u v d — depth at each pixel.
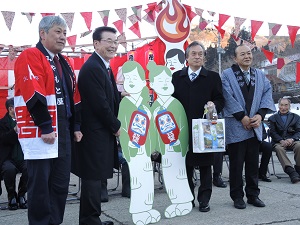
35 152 2.79
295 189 5.09
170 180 3.84
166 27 5.91
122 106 3.58
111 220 3.81
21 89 2.75
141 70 3.73
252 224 3.49
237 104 4.05
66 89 3.06
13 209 4.35
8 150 4.49
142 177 3.63
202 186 4.03
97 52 3.36
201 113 3.96
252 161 4.16
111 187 5.65
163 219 3.75
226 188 5.26
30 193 2.87
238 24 6.07
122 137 3.56
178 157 3.92
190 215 3.86
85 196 3.19
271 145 5.70
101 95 3.17
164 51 6.07
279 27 6.13
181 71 4.12
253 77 4.20
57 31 2.91
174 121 3.92
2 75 8.00
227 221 3.60
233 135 4.09
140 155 3.65
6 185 4.35
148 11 6.34
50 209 2.93
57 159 3.01
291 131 6.09
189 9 6.09
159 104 3.85
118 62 7.09
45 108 2.76
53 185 3.02
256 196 4.18
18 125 2.85
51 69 2.88
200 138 3.75
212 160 3.96
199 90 3.98
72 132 3.12
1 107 7.92
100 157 3.20
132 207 3.53
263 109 4.14
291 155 8.77
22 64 2.76
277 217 3.71
